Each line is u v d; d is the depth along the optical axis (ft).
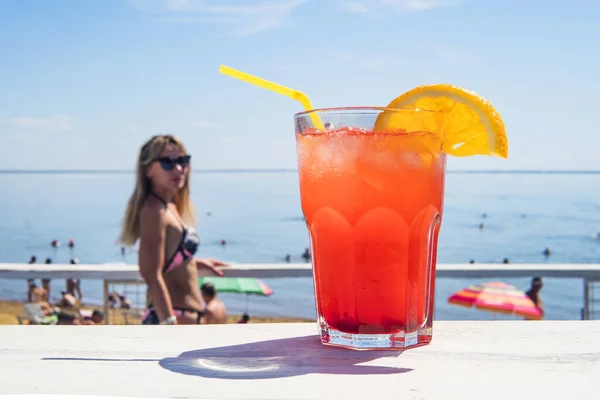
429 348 2.89
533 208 293.23
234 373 2.45
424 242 3.16
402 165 3.05
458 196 352.08
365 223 3.01
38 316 39.88
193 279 12.91
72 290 27.32
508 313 29.94
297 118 3.49
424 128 3.17
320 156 3.20
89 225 259.60
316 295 3.26
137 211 12.34
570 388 2.23
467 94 3.18
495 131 3.10
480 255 169.58
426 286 3.12
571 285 109.70
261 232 218.79
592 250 176.45
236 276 13.42
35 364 2.59
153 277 11.94
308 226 3.38
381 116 3.15
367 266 2.99
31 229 245.86
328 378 2.38
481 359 2.66
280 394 2.17
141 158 12.25
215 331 3.29
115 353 2.78
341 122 3.16
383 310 2.96
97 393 2.18
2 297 89.56
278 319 75.25
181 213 13.71
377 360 2.67
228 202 345.72
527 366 2.54
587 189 401.08
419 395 2.15
